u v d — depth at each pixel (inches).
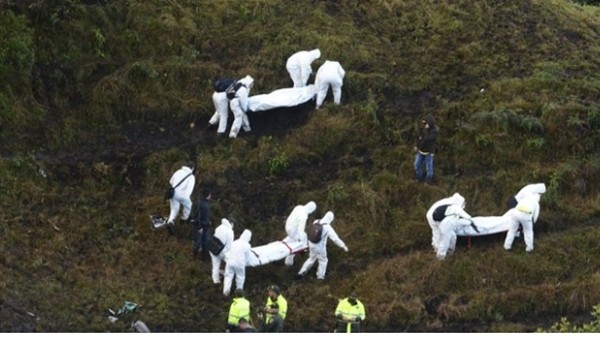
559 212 2770.7
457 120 2987.2
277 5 3277.6
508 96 3061.0
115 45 3093.0
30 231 2556.6
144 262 2546.8
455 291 2527.1
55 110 2935.5
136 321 2335.1
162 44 3120.1
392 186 2780.5
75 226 2605.8
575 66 3206.2
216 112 2918.3
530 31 3316.9
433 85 3102.9
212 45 3149.6
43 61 2999.5
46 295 2377.0
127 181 2775.6
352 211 2726.4
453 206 2571.4
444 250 2583.7
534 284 2554.1
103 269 2504.9
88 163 2800.2
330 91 3026.6
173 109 2982.3
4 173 2684.5
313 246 2498.8
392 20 3302.2
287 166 2839.6
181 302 2453.2
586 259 2618.1
